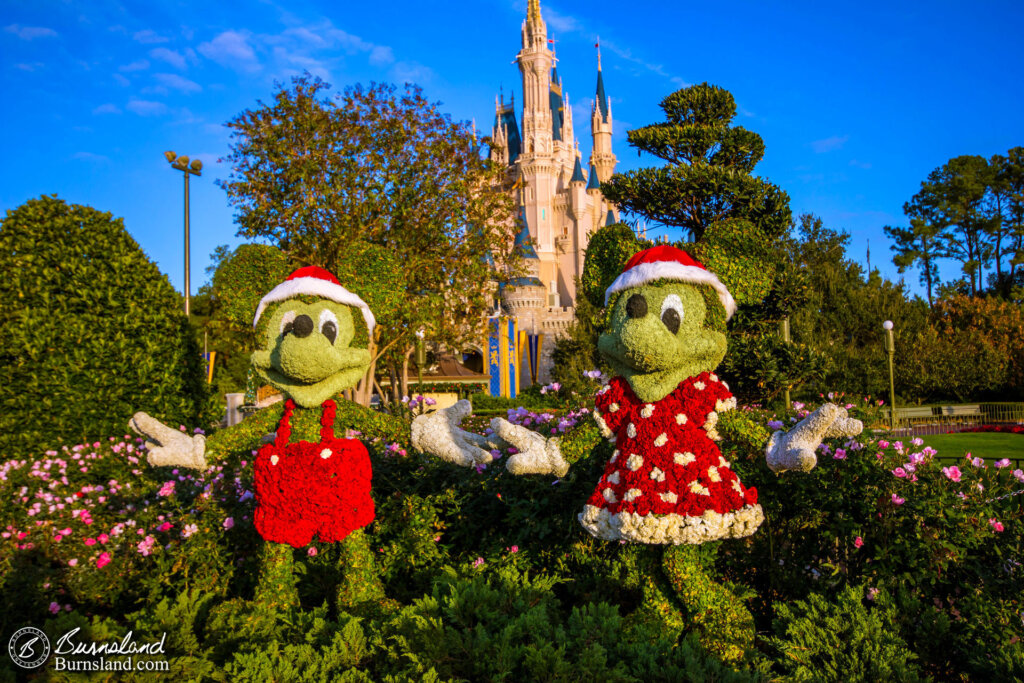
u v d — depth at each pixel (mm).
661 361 3582
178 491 5281
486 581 4090
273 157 13828
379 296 4816
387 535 5008
